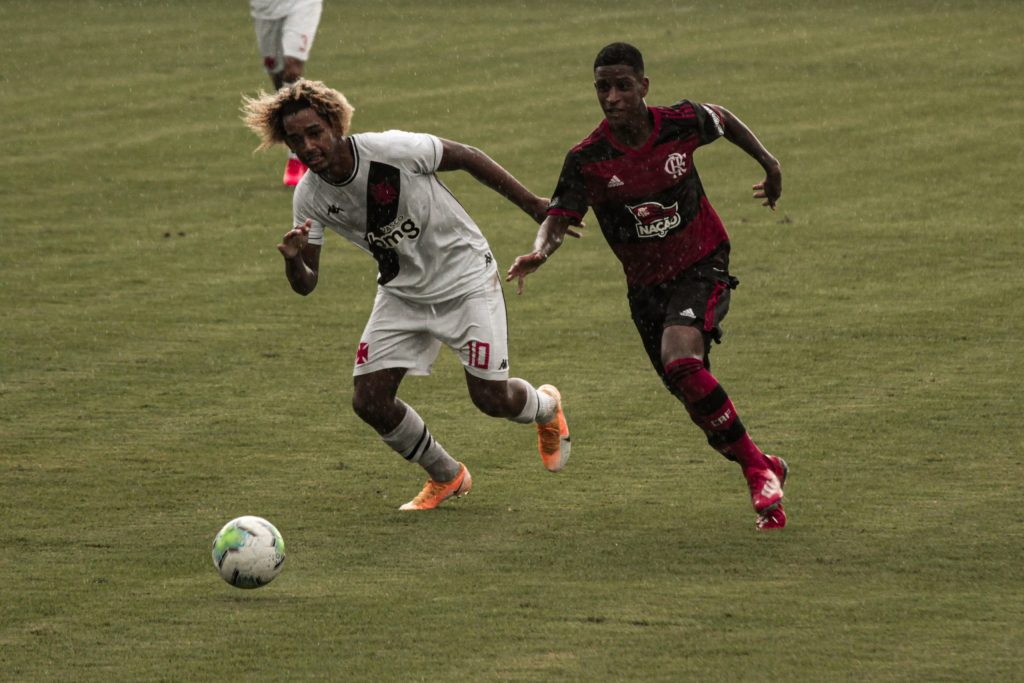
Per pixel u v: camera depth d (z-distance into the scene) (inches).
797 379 1234.0
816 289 1524.4
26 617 775.1
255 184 2085.4
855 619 749.3
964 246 1672.0
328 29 3230.8
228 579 788.0
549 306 1503.4
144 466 1044.5
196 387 1248.8
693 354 895.7
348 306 1519.4
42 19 3420.3
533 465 1046.4
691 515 928.9
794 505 936.3
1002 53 2755.9
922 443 1056.8
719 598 783.7
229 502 967.6
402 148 908.6
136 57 3014.3
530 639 735.1
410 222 922.7
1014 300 1459.2
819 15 3203.7
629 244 940.0
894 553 844.6
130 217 1908.2
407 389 1248.2
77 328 1434.5
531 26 3196.4
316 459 1064.8
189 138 2362.2
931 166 2047.2
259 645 735.7
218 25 3324.3
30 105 2618.1
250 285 1598.2
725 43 2930.6
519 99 2536.9
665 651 715.4
